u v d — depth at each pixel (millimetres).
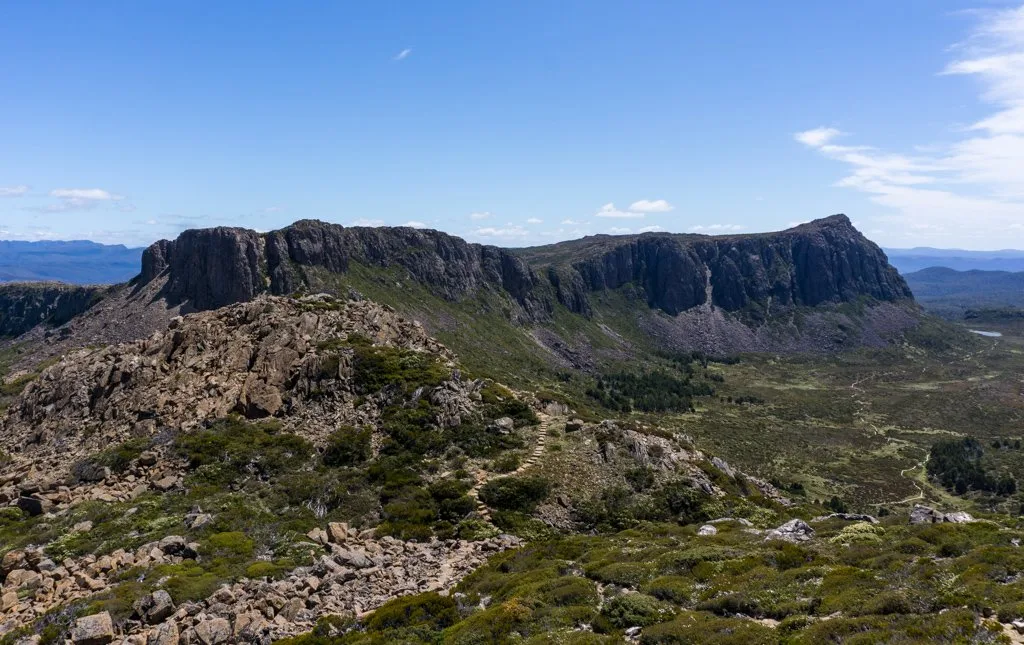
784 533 35875
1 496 42812
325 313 69812
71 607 26109
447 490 44656
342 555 32875
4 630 25031
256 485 44656
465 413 56469
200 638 24188
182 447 47812
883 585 22625
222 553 33406
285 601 27297
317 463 48250
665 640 20438
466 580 30781
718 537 36031
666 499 48031
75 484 44406
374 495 44344
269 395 55594
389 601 27828
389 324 73375
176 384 56562
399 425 53344
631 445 53938
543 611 24125
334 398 56719
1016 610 18047
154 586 28109
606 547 34781
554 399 66438
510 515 42562
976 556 23938
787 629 19938
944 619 18203
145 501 41156
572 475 48906
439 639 23344
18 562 31500
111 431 51656
